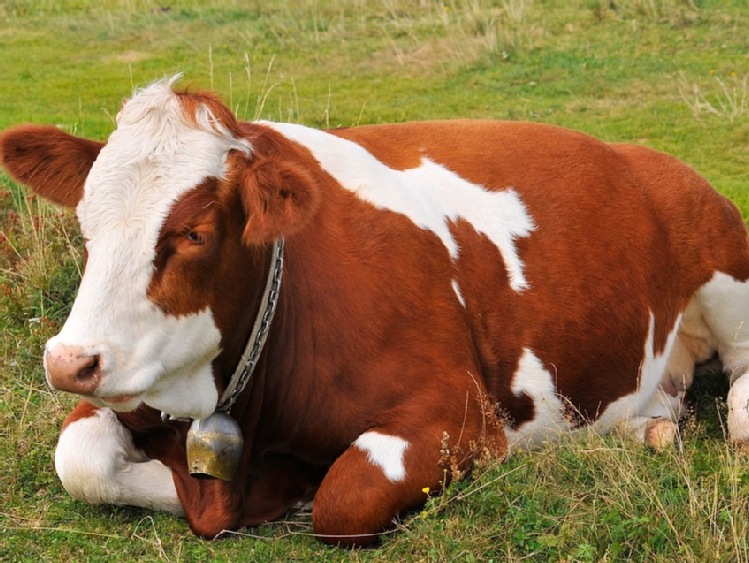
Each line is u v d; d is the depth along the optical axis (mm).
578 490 5750
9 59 20000
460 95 15984
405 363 5781
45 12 24438
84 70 18938
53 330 7770
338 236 5836
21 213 9164
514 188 6637
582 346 6582
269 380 5785
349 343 5734
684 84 15703
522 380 6398
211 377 5430
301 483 6117
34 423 6711
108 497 5887
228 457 5566
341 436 5820
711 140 13406
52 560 5590
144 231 4910
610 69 16641
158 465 6055
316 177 5898
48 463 6398
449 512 5656
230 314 5270
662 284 6969
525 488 5742
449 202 6395
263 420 5867
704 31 18031
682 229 7098
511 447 6348
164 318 4984
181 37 20953
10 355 7727
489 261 6352
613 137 13648
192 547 5695
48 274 8312
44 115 15352
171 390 5289
